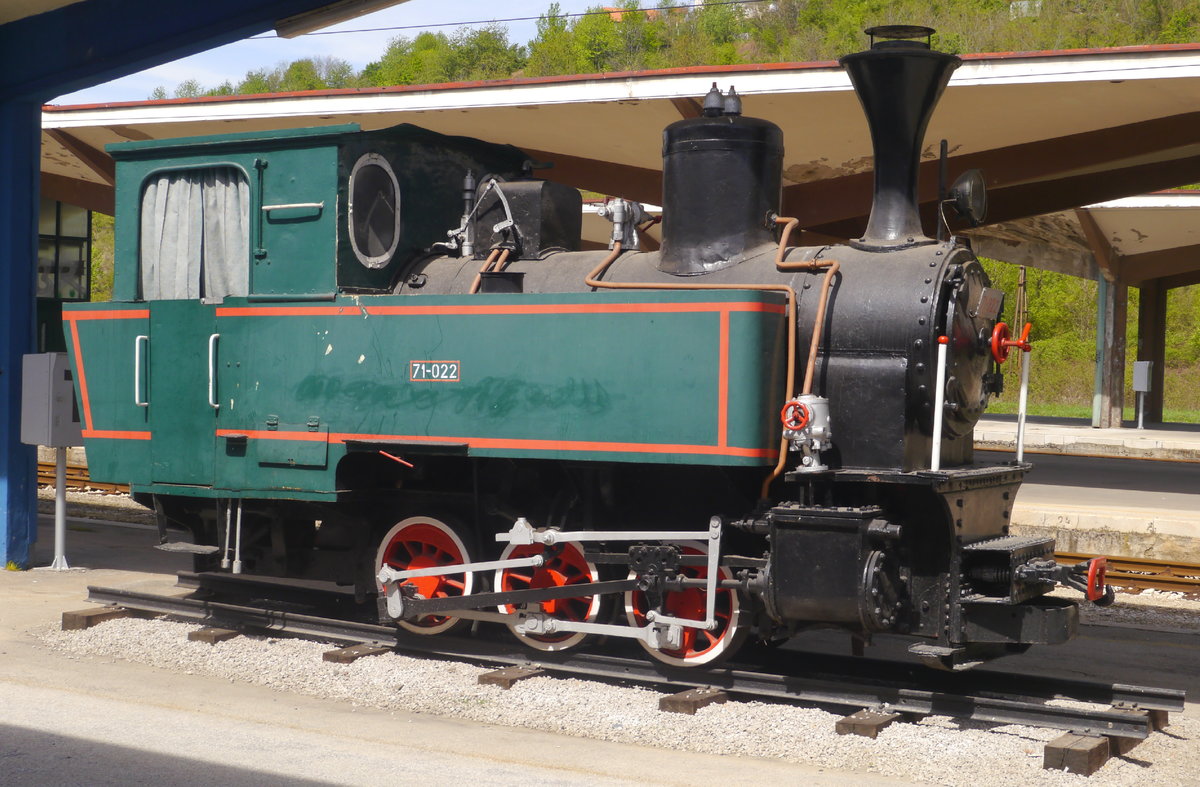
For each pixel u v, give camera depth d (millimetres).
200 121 12680
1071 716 5293
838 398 5965
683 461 5895
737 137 6430
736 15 91562
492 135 12930
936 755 5074
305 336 6934
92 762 4875
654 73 10789
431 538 6961
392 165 7219
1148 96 10414
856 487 5949
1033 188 14531
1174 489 14820
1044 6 60812
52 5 9203
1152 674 6934
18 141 9656
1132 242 25016
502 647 6684
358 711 5840
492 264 6910
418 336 6602
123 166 7781
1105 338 27156
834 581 5551
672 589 6012
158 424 7461
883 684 5930
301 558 7438
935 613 5766
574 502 6645
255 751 5078
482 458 6938
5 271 9602
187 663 6707
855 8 72625
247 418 7109
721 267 6395
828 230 15336
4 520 9609
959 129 11766
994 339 6285
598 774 4879
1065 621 5551
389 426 6652
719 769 4984
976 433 24625
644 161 13953
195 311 7340
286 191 7047
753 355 5781
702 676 6043
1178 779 4902
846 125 11586
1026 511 10992
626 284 6414
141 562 10203
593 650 6820
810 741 5277
